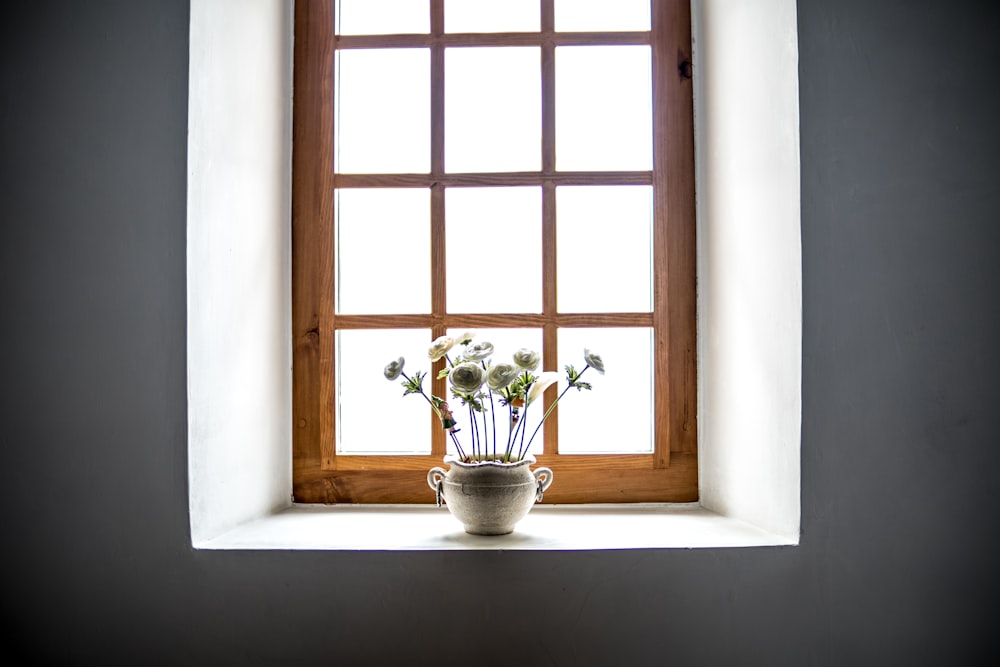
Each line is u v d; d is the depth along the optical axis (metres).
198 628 1.09
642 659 1.09
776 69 1.14
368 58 1.44
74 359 1.10
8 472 1.10
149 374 1.09
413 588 1.09
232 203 1.22
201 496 1.12
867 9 1.10
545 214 1.41
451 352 1.34
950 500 1.08
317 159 1.41
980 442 1.08
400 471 1.39
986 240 1.09
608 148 1.43
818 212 1.09
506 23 1.43
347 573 1.09
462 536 1.17
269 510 1.34
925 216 1.09
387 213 1.43
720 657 1.09
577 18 1.43
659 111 1.40
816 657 1.08
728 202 1.30
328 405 1.39
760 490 1.19
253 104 1.29
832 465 1.08
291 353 1.40
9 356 1.10
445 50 1.43
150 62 1.11
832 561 1.08
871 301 1.09
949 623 1.08
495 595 1.09
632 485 1.39
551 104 1.41
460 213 1.43
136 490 1.09
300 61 1.41
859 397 1.08
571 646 1.09
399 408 1.42
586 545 1.11
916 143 1.09
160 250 1.10
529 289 1.43
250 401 1.27
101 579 1.09
